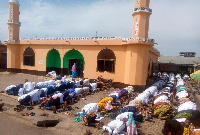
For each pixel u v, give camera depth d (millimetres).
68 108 10211
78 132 7426
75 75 18469
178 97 12258
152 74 22859
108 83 15789
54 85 13312
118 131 6789
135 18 14617
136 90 14711
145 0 14227
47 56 20562
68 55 19844
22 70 22438
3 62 27094
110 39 16344
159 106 9344
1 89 13938
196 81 22594
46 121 8227
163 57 38438
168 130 5293
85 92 13320
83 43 17719
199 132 6195
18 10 22516
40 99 11031
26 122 8242
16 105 10203
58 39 19453
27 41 21453
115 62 16312
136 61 14578
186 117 7648
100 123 7961
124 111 8594
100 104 9703
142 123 8484
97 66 17250
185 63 33656
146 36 14570
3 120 8273
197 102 12891
